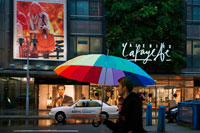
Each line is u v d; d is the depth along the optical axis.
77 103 17.61
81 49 27.20
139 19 26.70
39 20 26.73
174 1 27.11
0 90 26.83
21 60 26.17
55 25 26.97
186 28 27.97
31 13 26.66
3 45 25.98
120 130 3.96
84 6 27.47
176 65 26.86
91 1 27.52
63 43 27.02
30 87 27.61
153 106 28.92
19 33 26.34
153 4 26.97
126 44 26.05
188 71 27.78
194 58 27.98
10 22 26.23
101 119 4.59
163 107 11.60
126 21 26.36
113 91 29.08
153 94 29.02
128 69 4.44
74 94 29.19
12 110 26.94
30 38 26.47
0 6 26.06
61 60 26.84
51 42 26.81
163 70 27.42
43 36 26.72
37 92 28.73
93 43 27.36
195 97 29.22
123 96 4.18
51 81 29.02
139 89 29.02
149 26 26.89
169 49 26.88
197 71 27.84
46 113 24.22
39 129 13.44
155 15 26.78
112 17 26.81
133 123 3.84
